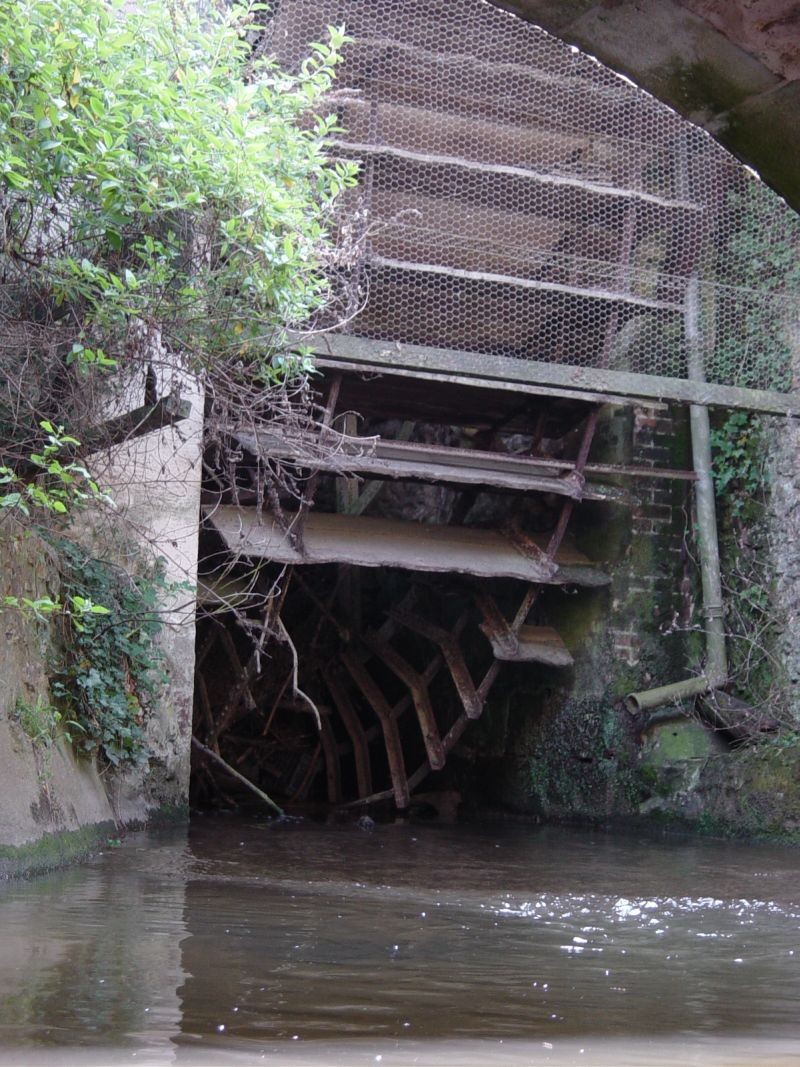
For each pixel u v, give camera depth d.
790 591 9.97
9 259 5.74
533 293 10.56
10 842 5.05
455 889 5.61
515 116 9.93
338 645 13.03
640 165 10.37
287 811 11.45
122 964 3.19
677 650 10.77
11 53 4.98
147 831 7.79
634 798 10.17
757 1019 2.90
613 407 11.07
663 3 3.26
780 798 8.92
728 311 10.35
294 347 6.96
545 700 11.32
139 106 5.21
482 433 11.49
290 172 6.31
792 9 3.12
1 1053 2.21
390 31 9.36
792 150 3.57
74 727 6.82
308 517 10.34
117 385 6.54
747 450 10.58
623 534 10.81
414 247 10.23
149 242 5.62
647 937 4.29
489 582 12.08
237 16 6.20
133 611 7.78
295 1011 2.71
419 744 13.04
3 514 5.82
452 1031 2.59
